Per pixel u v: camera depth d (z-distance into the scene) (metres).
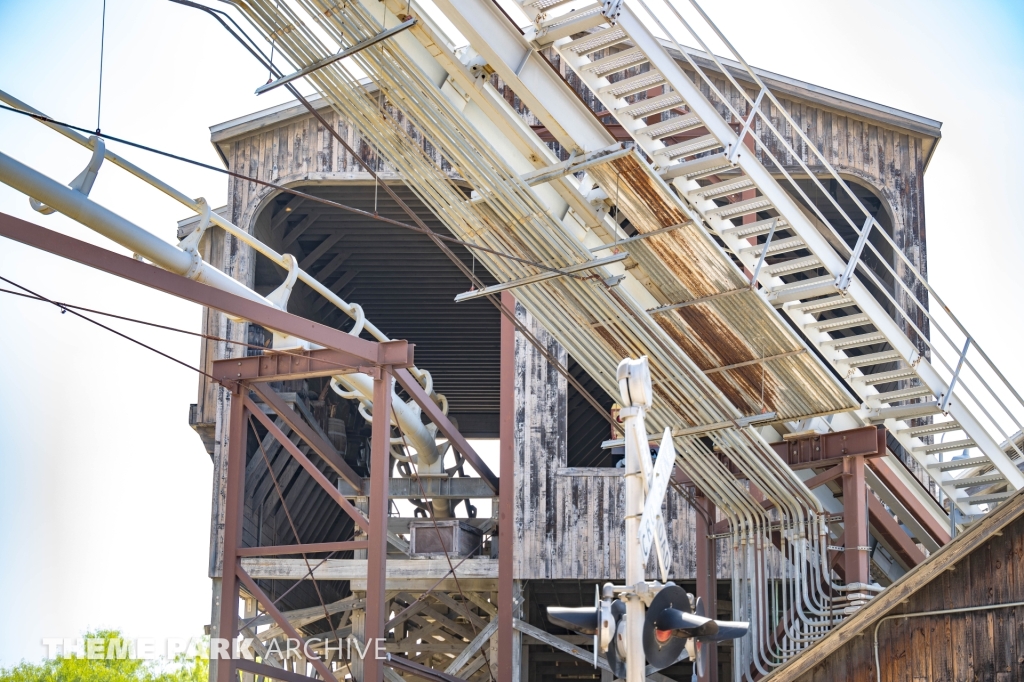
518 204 11.80
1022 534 9.67
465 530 20.36
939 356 13.51
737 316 12.90
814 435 13.88
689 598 6.64
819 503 13.81
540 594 23.23
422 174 11.98
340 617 25.89
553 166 11.84
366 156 20.34
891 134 20.30
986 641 9.79
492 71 11.52
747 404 14.16
